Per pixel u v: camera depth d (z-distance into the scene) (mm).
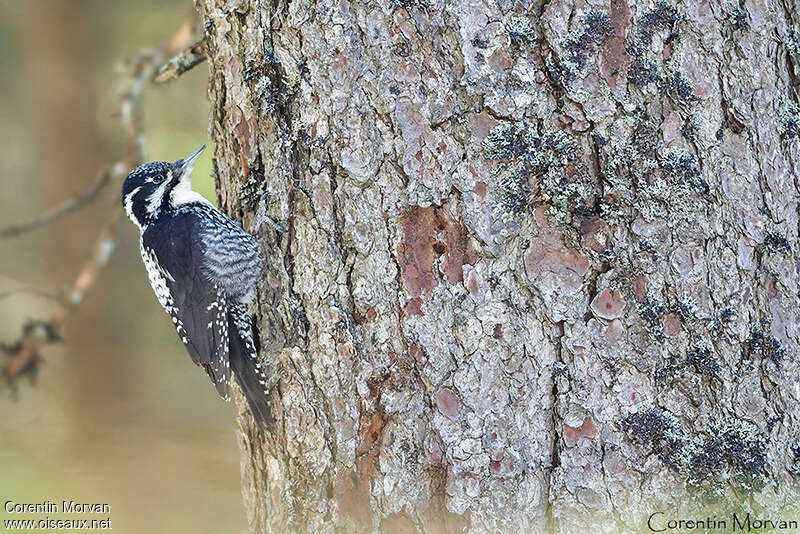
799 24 8750
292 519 9445
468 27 8375
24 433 21406
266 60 9305
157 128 22078
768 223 8477
